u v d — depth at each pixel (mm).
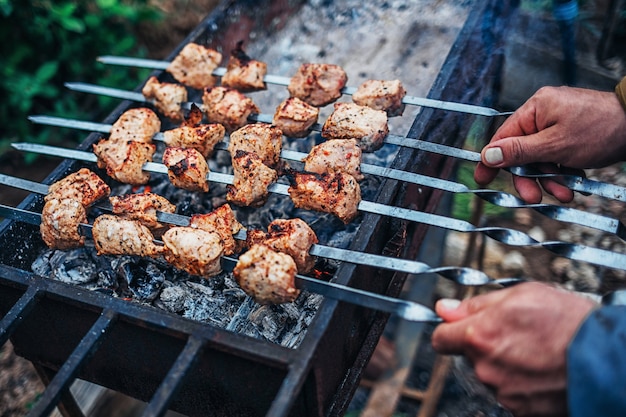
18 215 624
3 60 1011
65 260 662
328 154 628
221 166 762
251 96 862
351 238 671
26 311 547
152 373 580
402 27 937
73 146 1081
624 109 603
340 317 543
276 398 483
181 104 735
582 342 446
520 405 487
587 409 442
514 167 633
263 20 911
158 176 750
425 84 854
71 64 1062
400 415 850
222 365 534
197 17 1258
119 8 1051
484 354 484
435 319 515
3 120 1049
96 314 556
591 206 951
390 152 758
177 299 636
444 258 968
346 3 978
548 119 624
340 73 713
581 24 949
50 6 1006
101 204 664
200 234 581
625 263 530
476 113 657
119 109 736
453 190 598
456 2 958
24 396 836
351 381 591
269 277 549
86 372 620
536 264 936
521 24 891
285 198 720
